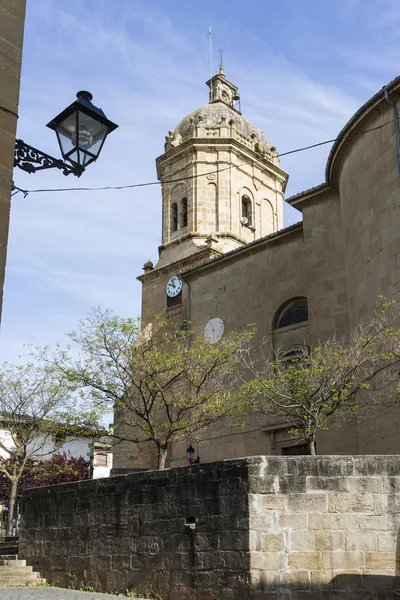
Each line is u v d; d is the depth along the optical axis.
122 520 13.48
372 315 20.59
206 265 30.62
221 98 47.56
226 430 27.41
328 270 24.48
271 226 44.69
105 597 12.39
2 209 9.70
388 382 18.30
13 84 10.46
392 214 20.09
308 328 25.81
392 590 10.81
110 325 23.42
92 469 49.44
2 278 9.52
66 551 14.82
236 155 43.34
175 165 43.97
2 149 9.91
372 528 11.12
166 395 23.16
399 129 20.27
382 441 19.11
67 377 23.72
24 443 33.69
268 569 10.74
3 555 17.75
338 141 22.89
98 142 10.02
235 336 25.08
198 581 11.52
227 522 11.28
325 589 10.70
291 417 21.84
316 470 11.26
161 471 12.87
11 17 10.82
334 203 25.05
